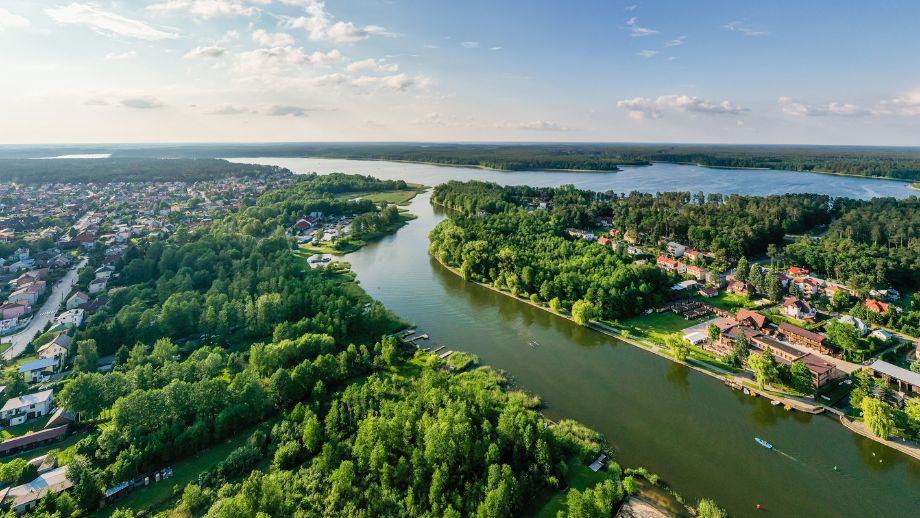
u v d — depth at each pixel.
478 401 103.56
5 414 106.56
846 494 88.56
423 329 163.00
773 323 158.25
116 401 101.69
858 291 184.50
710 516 80.38
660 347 146.75
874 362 128.50
